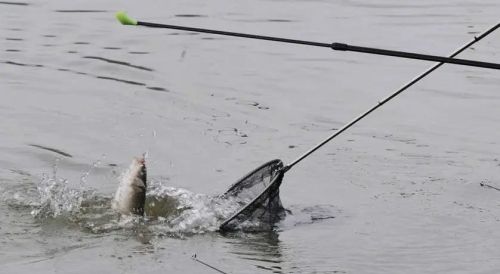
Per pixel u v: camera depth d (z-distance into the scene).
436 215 25.14
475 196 26.83
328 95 38.00
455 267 21.52
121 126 32.97
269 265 21.22
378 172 28.84
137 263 20.97
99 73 40.06
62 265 20.67
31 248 21.67
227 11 52.88
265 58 43.50
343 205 25.88
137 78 39.41
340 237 23.31
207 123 33.59
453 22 50.50
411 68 42.50
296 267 21.14
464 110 36.34
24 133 31.89
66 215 23.98
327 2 56.25
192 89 37.97
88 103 35.59
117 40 45.91
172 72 40.53
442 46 45.12
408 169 29.20
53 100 35.84
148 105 35.56
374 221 24.59
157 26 19.97
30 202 25.02
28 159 29.30
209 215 24.11
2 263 20.69
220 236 23.03
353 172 28.81
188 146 31.03
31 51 43.28
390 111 36.06
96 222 23.52
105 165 29.02
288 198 26.38
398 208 25.69
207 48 44.91
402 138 32.59
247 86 38.88
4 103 35.25
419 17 51.81
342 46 19.67
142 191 23.83
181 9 53.19
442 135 33.03
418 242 23.14
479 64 19.58
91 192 26.17
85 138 31.59
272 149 30.98
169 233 23.02
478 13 53.03
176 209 24.55
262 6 54.59
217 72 40.78
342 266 21.39
